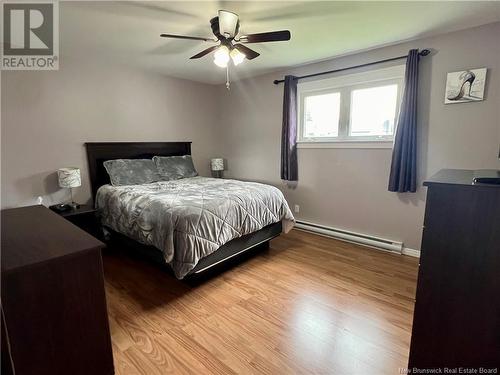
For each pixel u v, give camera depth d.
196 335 1.82
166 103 4.35
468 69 2.55
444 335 1.25
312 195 3.91
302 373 1.52
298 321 1.96
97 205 3.33
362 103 3.35
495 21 2.38
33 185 3.14
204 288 2.41
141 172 3.69
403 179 2.93
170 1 2.02
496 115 2.46
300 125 3.97
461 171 1.59
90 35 2.65
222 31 2.06
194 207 2.36
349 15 2.28
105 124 3.68
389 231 3.23
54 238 1.29
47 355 1.13
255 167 4.65
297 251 3.23
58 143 3.29
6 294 1.01
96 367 1.28
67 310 1.16
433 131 2.80
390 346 1.72
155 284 2.49
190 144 4.72
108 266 2.87
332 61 3.48
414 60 2.75
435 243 1.21
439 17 2.31
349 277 2.59
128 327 1.90
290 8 2.15
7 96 2.91
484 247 1.11
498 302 1.11
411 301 2.19
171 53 3.23
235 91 4.76
